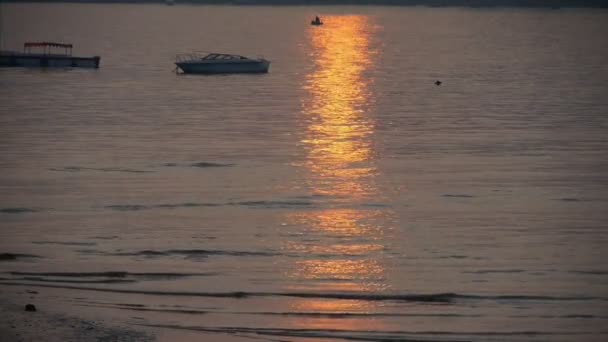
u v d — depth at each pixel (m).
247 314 74.81
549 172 131.62
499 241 96.75
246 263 88.75
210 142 154.75
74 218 105.44
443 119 184.62
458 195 117.31
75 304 75.81
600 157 142.88
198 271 86.12
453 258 90.81
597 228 102.06
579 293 80.81
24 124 174.75
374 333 71.38
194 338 68.56
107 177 126.94
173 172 130.38
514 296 79.88
